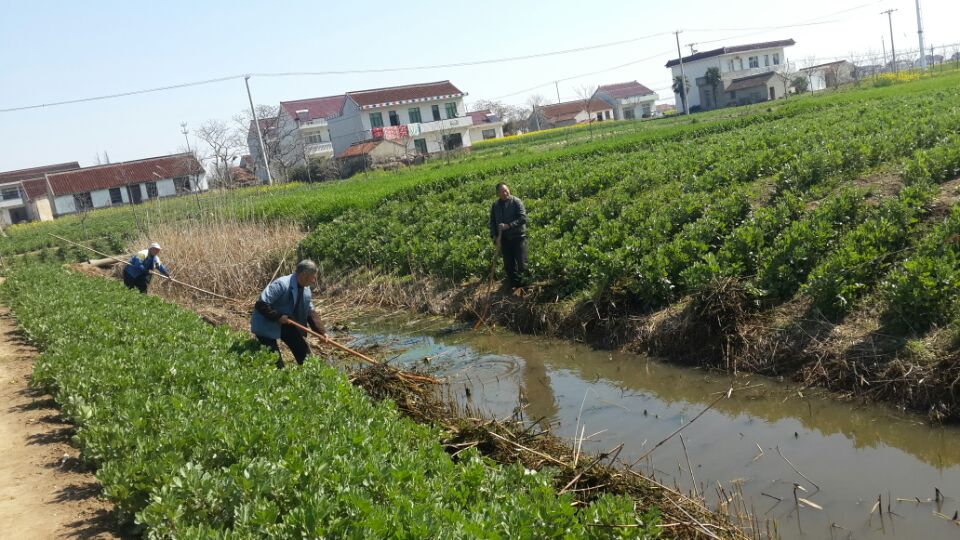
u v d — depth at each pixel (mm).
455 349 13930
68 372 9727
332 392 8289
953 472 7316
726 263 12227
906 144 17094
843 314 10430
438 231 21109
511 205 15211
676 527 6266
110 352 10219
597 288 13344
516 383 11648
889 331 9680
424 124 76500
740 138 26031
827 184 15547
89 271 28375
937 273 9469
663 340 11844
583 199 20094
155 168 78062
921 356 8930
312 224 28625
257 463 5781
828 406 9180
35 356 13516
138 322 12461
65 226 54312
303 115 87625
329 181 60375
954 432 8070
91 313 13453
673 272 12875
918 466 7527
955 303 9172
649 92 112500
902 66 114500
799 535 6445
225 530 5148
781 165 18406
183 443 6672
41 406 10234
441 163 56000
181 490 5617
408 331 15953
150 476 6152
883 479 7332
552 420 9922
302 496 5488
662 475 7859
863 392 9172
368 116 75312
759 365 10531
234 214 28938
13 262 33969
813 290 10641
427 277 18719
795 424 8859
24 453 8336
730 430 8891
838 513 6750
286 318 10234
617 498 5695
